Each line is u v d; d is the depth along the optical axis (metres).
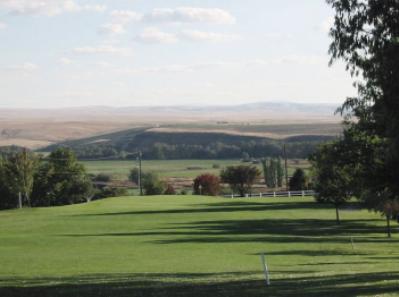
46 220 68.38
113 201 93.81
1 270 31.03
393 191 31.89
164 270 30.33
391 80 18.02
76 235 52.78
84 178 126.19
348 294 18.05
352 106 21.70
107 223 63.62
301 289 19.72
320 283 21.25
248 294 19.08
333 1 20.09
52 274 29.12
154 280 24.67
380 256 37.09
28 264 33.75
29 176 117.62
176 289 21.22
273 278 23.81
